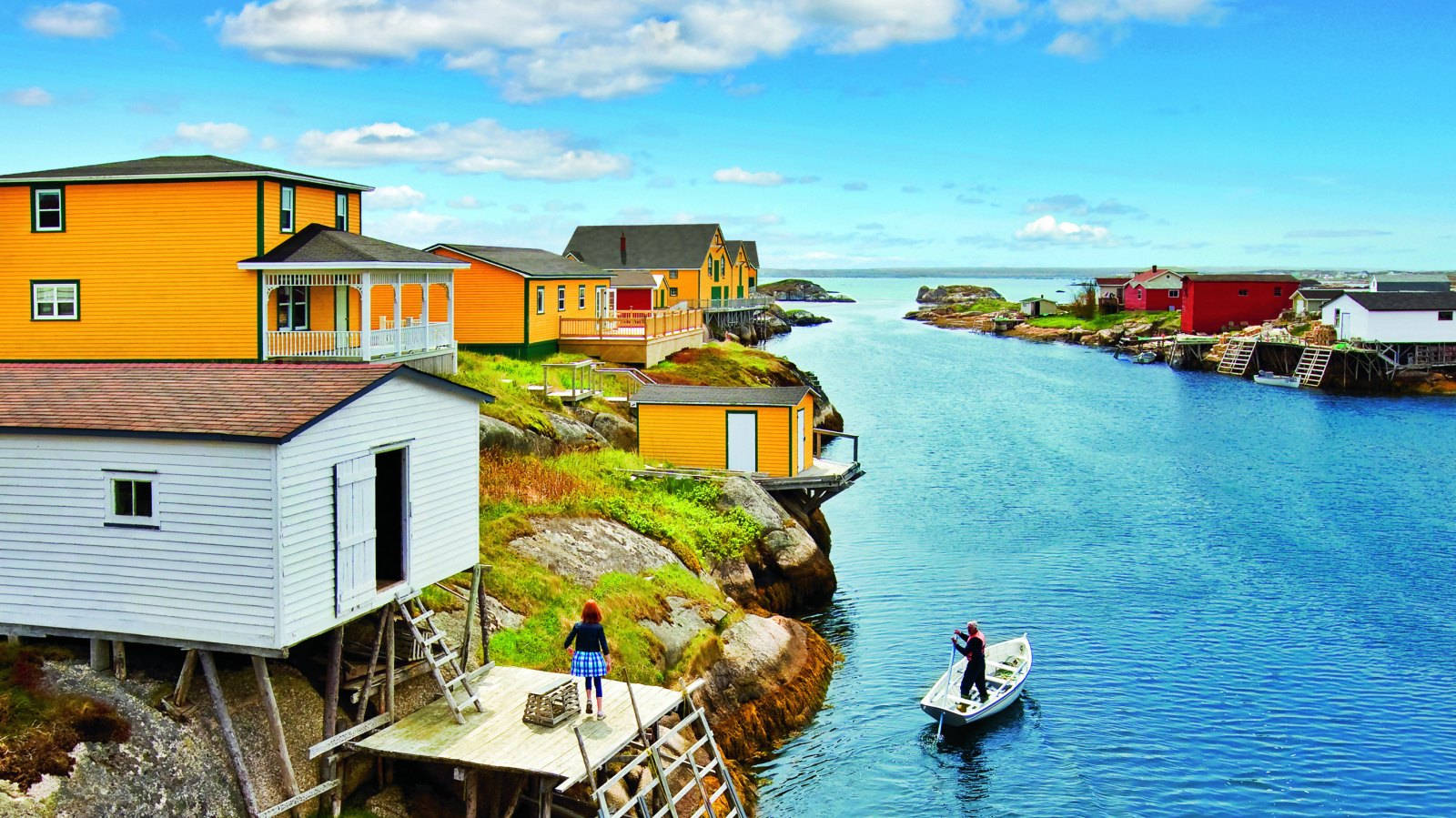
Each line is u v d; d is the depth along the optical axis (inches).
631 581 1045.8
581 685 786.8
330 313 1395.2
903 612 1310.3
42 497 655.8
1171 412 2962.6
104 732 604.7
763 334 5014.8
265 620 621.6
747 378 2303.2
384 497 751.1
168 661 677.9
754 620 1114.1
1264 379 3676.2
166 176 1254.3
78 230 1291.8
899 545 1595.7
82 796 569.6
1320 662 1155.9
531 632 903.7
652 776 748.6
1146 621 1275.8
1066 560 1519.4
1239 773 928.3
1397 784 909.8
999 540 1617.9
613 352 2174.0
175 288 1273.4
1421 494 1927.9
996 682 1080.8
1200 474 2108.8
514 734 699.4
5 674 633.0
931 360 4357.8
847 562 1514.5
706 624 1048.8
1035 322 5959.6
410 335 1318.9
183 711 640.4
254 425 625.6
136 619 644.1
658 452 1574.8
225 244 1256.8
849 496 1914.4
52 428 644.1
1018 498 1898.4
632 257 3971.5
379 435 698.8
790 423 1530.5
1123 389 3494.1
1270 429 2669.8
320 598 650.2
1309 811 872.3
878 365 4160.9
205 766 622.2
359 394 669.9
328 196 1386.6
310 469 639.8
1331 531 1669.5
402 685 752.3
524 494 1165.7
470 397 791.7
